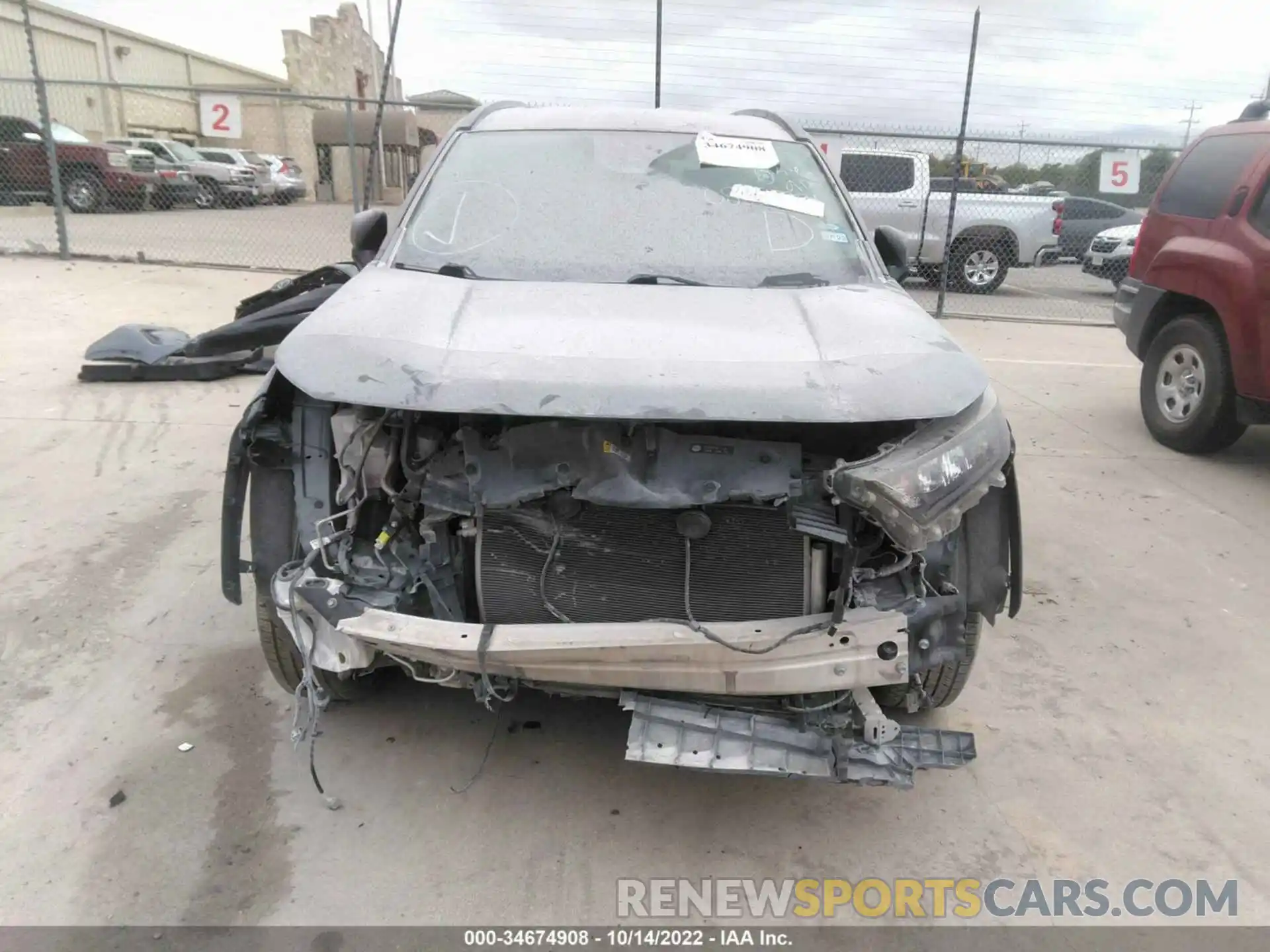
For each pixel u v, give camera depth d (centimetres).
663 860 267
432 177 364
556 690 262
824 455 260
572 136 383
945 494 233
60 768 289
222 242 1533
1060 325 1188
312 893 248
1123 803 296
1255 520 527
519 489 242
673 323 267
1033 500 547
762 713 255
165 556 425
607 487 238
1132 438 678
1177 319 648
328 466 266
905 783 247
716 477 241
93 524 455
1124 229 1475
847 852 273
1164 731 333
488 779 295
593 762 306
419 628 239
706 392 228
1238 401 596
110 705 321
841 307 288
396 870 258
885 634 240
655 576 256
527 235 334
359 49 4078
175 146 2297
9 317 877
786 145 397
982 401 259
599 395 226
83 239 1467
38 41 2591
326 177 2767
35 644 353
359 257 365
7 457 536
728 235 341
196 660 349
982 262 1414
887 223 1376
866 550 248
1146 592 436
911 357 251
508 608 262
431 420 257
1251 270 574
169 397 659
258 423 263
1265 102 664
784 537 254
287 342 249
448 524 267
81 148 1773
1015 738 326
